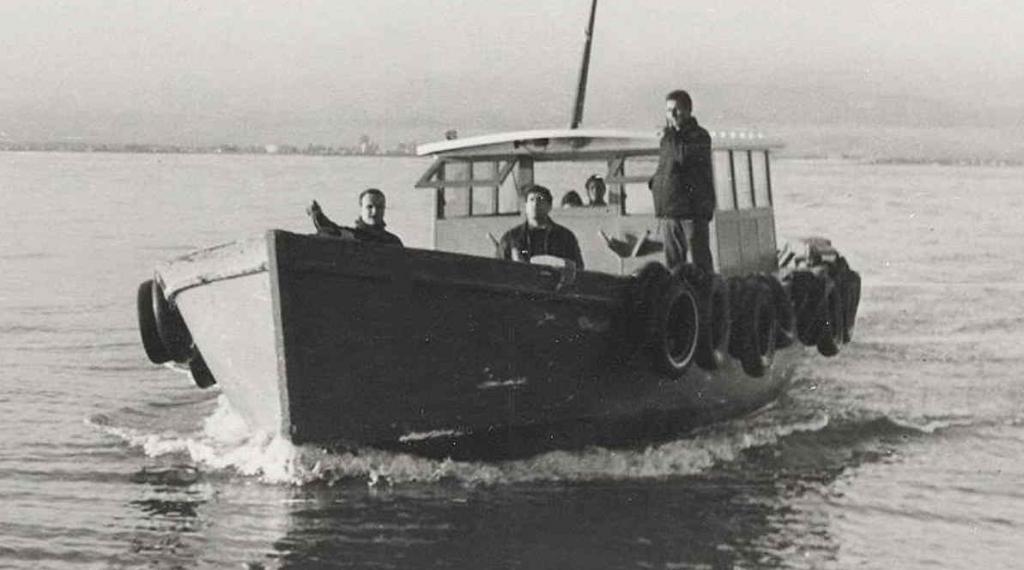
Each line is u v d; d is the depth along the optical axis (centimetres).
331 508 948
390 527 911
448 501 977
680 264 1119
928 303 2458
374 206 1070
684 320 1106
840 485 1091
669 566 853
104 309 2166
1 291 2388
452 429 1023
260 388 989
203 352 1081
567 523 938
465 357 994
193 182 8012
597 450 1134
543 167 1273
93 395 1430
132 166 11662
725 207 1277
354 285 920
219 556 847
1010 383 1630
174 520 923
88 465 1088
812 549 904
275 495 981
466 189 1297
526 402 1052
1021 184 9981
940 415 1421
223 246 941
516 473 1062
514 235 1113
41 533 892
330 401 955
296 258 897
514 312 1000
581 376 1078
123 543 873
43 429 1236
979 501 1052
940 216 5331
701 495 1038
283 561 839
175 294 1046
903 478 1123
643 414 1167
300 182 8288
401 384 976
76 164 12088
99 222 4238
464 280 959
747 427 1323
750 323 1241
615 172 1241
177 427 1249
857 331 2098
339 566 830
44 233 3741
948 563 881
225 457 1081
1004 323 2195
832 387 1594
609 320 1076
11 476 1049
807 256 1575
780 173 12475
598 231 1244
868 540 930
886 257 3441
